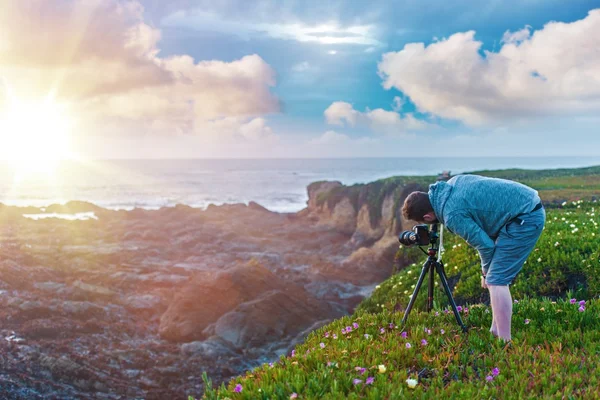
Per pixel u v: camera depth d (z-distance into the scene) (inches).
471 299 420.8
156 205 4498.0
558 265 402.6
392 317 284.7
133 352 970.7
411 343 233.3
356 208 2436.0
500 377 183.2
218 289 1205.7
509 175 1919.3
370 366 201.3
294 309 1183.6
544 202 1029.2
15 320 1064.2
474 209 231.9
